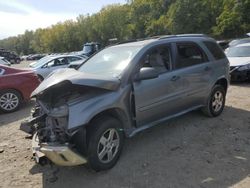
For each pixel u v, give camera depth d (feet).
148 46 17.31
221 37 119.85
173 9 136.36
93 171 14.94
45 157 14.19
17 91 28.40
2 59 70.64
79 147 13.99
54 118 13.93
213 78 21.21
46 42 304.71
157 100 17.13
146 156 16.28
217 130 19.63
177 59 18.72
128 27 204.44
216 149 16.83
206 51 21.06
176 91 18.28
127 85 15.65
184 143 17.78
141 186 13.43
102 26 229.86
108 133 14.83
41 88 14.90
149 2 185.16
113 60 17.40
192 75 19.34
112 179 14.14
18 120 25.14
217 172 14.30
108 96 14.75
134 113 16.14
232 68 35.40
